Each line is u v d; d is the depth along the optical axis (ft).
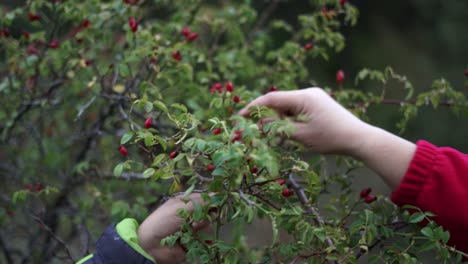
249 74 4.20
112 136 4.25
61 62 3.80
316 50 3.98
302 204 2.90
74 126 4.06
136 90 3.56
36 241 4.11
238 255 2.78
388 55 13.16
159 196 3.70
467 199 2.68
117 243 2.78
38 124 4.39
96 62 3.97
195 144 2.53
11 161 4.29
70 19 3.93
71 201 4.17
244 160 2.46
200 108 3.63
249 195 2.63
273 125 2.57
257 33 4.58
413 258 2.76
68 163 4.33
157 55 3.44
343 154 2.77
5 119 4.09
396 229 2.96
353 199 3.32
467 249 2.75
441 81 3.58
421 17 13.96
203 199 2.57
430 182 2.70
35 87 3.87
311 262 2.77
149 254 2.80
